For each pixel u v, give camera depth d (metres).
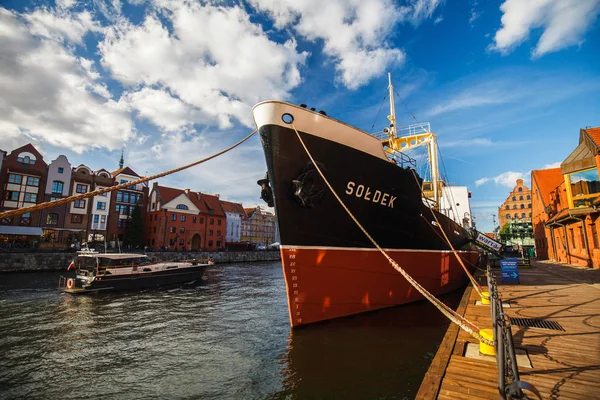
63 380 6.04
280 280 23.61
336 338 7.09
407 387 4.87
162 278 20.08
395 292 9.46
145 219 48.53
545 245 31.14
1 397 5.42
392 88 13.19
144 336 8.87
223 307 13.00
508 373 3.26
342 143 7.92
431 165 13.04
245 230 75.12
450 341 5.03
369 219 8.59
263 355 6.59
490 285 5.84
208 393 5.21
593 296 9.06
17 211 3.44
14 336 9.04
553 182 31.52
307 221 7.64
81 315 11.75
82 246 34.25
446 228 12.12
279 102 7.23
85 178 40.88
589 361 4.21
